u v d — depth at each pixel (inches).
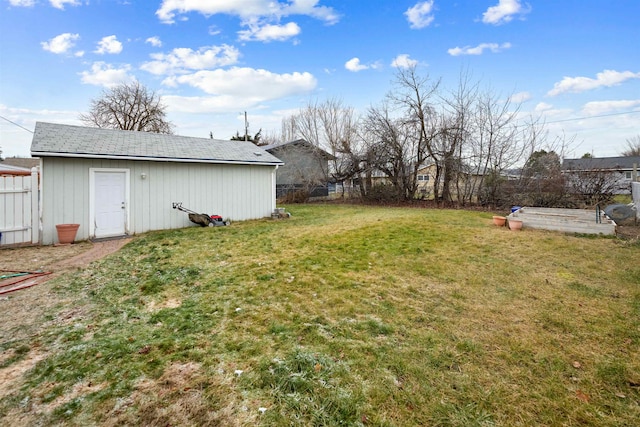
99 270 213.6
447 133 613.9
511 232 323.0
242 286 176.9
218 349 111.2
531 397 87.4
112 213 351.9
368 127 709.9
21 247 291.7
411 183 695.7
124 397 87.0
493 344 115.0
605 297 159.3
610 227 304.5
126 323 133.5
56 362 104.1
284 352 109.0
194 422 78.2
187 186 410.0
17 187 294.0
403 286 175.9
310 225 397.1
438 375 96.7
